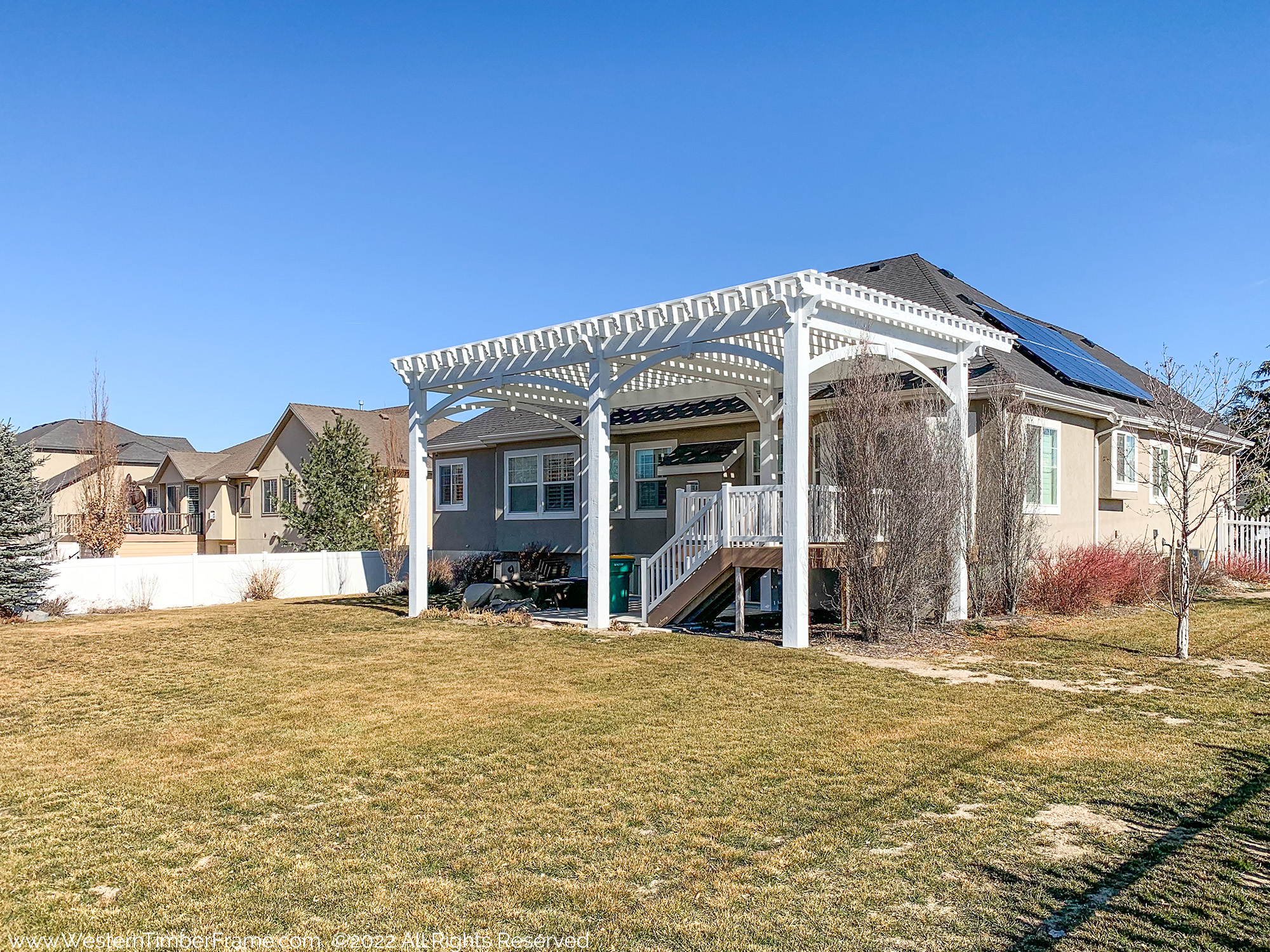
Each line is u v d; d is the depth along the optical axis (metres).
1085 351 21.31
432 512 25.42
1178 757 6.29
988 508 13.39
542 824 5.18
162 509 39.06
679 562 13.52
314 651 12.08
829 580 14.20
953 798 5.48
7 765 6.76
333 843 4.96
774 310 10.97
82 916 4.09
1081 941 3.64
